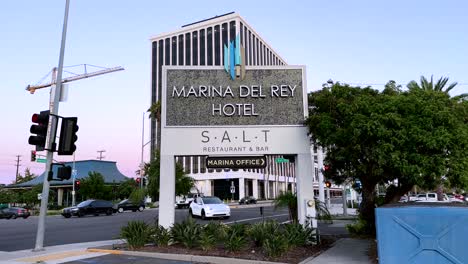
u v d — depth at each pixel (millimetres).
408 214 8141
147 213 43969
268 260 11297
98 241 17516
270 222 14234
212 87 15016
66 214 39844
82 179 62375
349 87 13773
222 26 100000
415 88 13586
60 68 15867
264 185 101250
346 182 17953
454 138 11234
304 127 14867
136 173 72375
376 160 11898
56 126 15000
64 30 16125
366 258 11461
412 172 11320
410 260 8000
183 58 104250
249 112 14938
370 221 16031
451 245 7789
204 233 13055
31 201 62656
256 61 103688
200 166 93750
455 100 13320
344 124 12922
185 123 14797
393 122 11445
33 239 18953
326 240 14867
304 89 15117
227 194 92625
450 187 12711
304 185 14492
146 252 12672
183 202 51812
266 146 14734
